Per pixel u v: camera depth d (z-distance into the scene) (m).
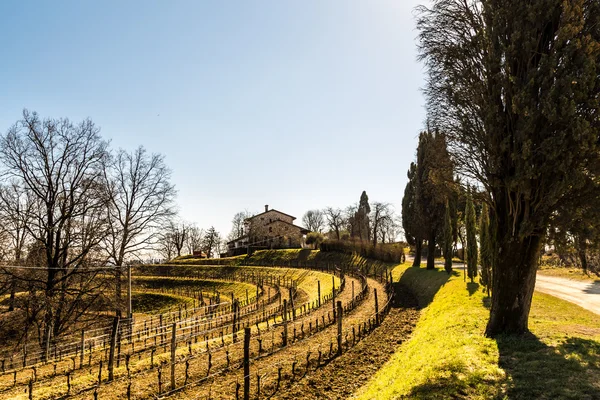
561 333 12.33
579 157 10.62
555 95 10.65
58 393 12.98
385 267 51.94
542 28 11.62
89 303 27.28
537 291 23.30
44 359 21.41
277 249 82.50
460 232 35.41
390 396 9.95
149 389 13.02
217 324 28.17
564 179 10.44
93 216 28.28
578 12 10.65
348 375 13.89
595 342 11.00
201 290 58.53
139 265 33.41
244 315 30.91
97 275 28.47
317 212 119.44
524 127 10.98
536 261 12.60
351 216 82.88
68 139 27.06
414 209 44.34
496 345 11.55
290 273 59.50
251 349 17.61
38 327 24.73
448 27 14.23
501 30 12.10
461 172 14.98
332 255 68.38
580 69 10.53
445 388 9.17
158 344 22.00
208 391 12.64
